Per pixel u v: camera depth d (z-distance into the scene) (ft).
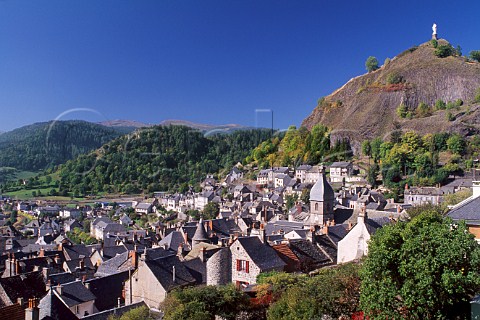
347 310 124.26
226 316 139.03
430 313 102.58
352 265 142.00
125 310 168.04
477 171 610.65
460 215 151.64
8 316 148.05
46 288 207.92
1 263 321.52
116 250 321.32
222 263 193.06
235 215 514.27
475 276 97.55
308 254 211.00
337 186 642.63
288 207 567.18
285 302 128.67
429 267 99.66
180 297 140.36
